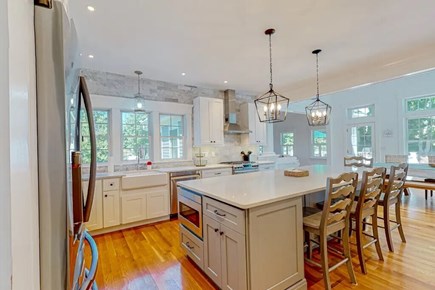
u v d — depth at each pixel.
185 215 2.52
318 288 2.01
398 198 2.81
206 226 2.10
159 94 4.60
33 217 0.58
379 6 2.27
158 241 3.05
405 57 3.63
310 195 2.74
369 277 2.12
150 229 3.49
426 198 4.62
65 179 0.71
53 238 0.67
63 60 0.70
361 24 2.61
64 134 0.71
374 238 2.46
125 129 4.29
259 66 3.90
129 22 2.44
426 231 3.10
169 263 2.47
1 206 0.39
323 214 1.92
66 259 0.72
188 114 4.96
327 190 1.89
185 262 2.48
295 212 1.94
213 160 5.32
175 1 2.11
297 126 9.58
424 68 3.49
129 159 4.31
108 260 2.55
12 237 0.41
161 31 2.64
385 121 6.57
